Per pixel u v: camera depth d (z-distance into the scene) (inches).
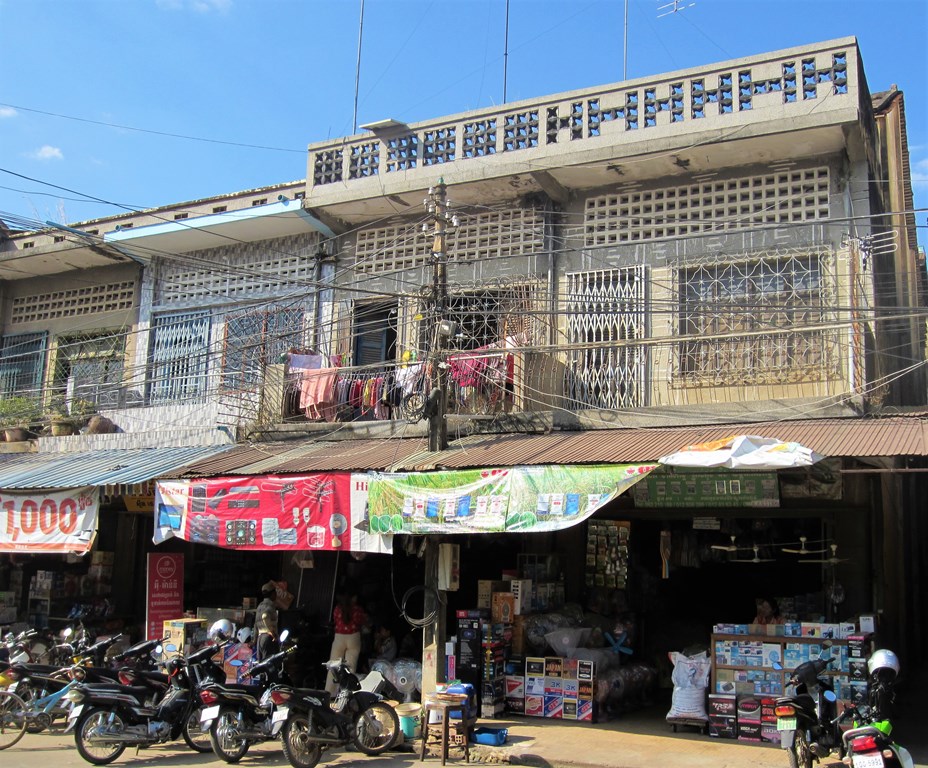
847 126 461.1
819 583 534.9
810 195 487.2
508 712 472.1
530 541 556.1
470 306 539.2
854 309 393.7
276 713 384.2
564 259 544.1
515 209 564.4
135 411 643.5
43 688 452.4
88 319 715.4
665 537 513.3
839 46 474.6
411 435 532.4
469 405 524.4
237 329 637.9
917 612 648.4
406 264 595.8
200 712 404.8
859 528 466.6
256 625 527.2
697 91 509.4
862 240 463.5
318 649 546.0
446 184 543.2
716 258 499.2
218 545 490.9
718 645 431.5
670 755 387.5
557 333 530.6
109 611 633.6
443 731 397.1
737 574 556.7
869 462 437.4
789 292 462.3
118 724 389.4
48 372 720.3
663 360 501.7
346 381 578.6
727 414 460.8
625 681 485.4
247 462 521.3
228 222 618.8
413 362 496.4
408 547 471.2
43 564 680.4
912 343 577.0
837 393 452.1
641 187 533.3
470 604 570.3
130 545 669.3
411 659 505.7
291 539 470.9
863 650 398.6
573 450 432.1
